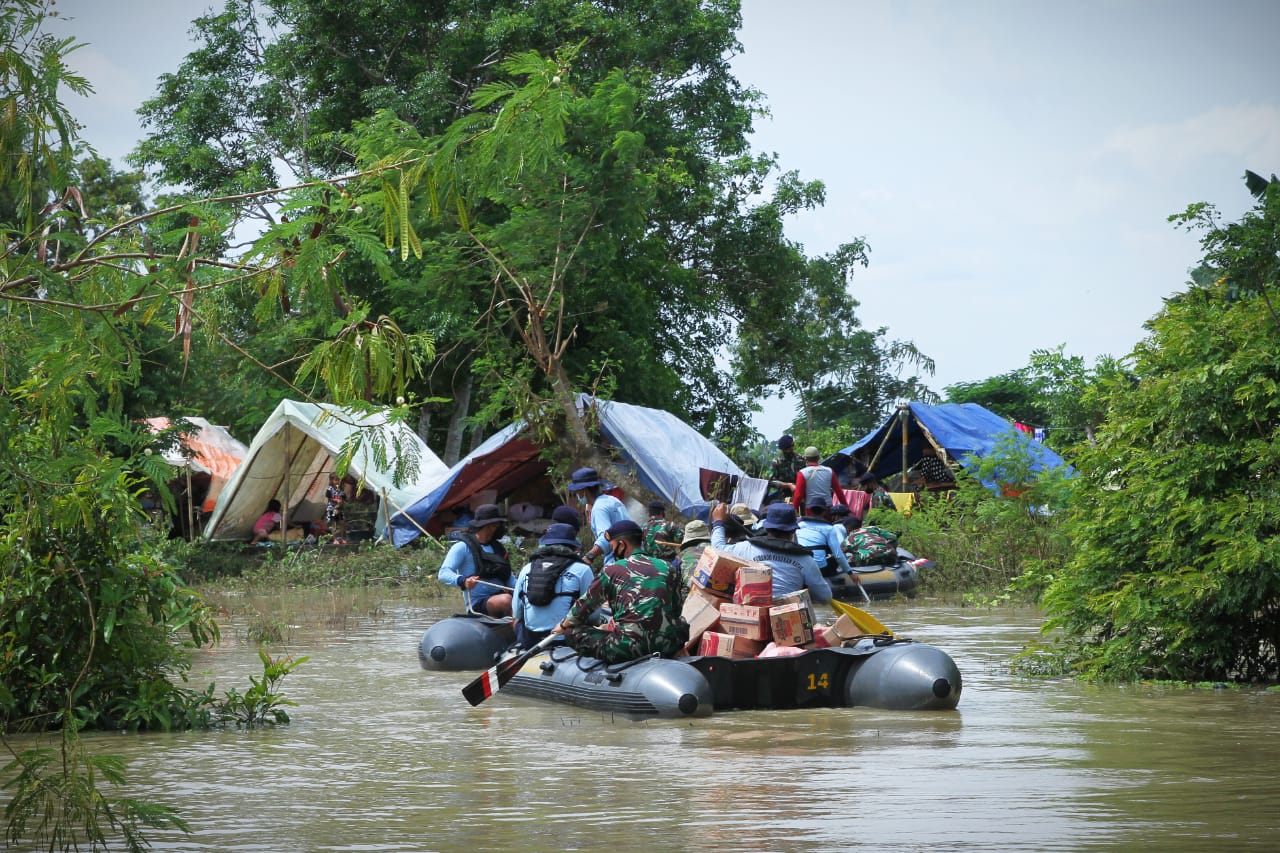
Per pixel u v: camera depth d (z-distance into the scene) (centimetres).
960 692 1358
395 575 3584
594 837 783
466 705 1438
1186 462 1552
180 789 959
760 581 1455
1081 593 1656
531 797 916
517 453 3919
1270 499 1497
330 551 4012
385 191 537
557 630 1444
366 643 2145
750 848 748
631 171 3328
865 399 8612
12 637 1216
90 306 524
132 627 1295
